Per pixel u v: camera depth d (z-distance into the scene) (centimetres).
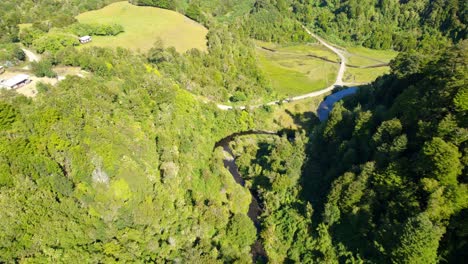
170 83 14112
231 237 9925
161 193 9975
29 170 7738
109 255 8031
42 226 7388
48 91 10050
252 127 16025
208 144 13850
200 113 14588
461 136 7844
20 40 14338
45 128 8444
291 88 19638
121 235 8594
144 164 10200
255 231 10269
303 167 12038
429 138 8525
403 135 8975
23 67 11988
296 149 12681
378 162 9306
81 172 8494
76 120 9038
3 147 7500
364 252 8688
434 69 10419
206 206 10438
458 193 7369
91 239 8088
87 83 10925
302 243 9806
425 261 7294
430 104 9188
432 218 7525
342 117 12212
